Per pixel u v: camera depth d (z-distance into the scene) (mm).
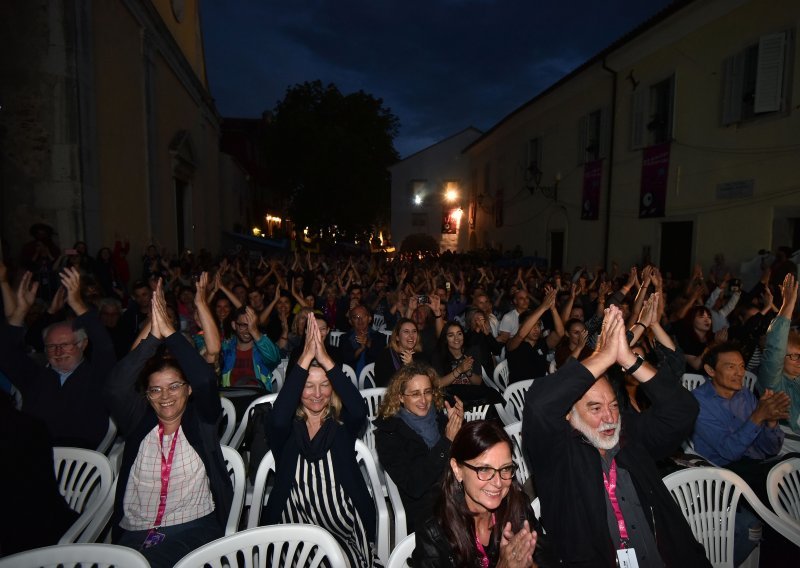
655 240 12695
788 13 9039
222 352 5281
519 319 7090
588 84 15812
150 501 2838
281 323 7441
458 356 5426
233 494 3078
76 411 3604
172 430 2926
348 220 33188
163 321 2918
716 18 10617
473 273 15484
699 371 5605
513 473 2219
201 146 19453
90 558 2156
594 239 15539
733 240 10336
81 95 9016
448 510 2230
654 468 2457
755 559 3312
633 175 13555
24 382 3709
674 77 11859
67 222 8922
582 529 2348
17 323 3773
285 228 46594
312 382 2965
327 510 2953
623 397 3504
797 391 4227
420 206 34688
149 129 12844
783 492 3072
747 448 3518
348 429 3078
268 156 34062
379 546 3068
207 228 20891
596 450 2457
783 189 9242
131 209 11680
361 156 32719
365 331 6480
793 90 8977
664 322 6863
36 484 2584
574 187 16766
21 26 8727
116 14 10859
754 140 9828
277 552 2312
